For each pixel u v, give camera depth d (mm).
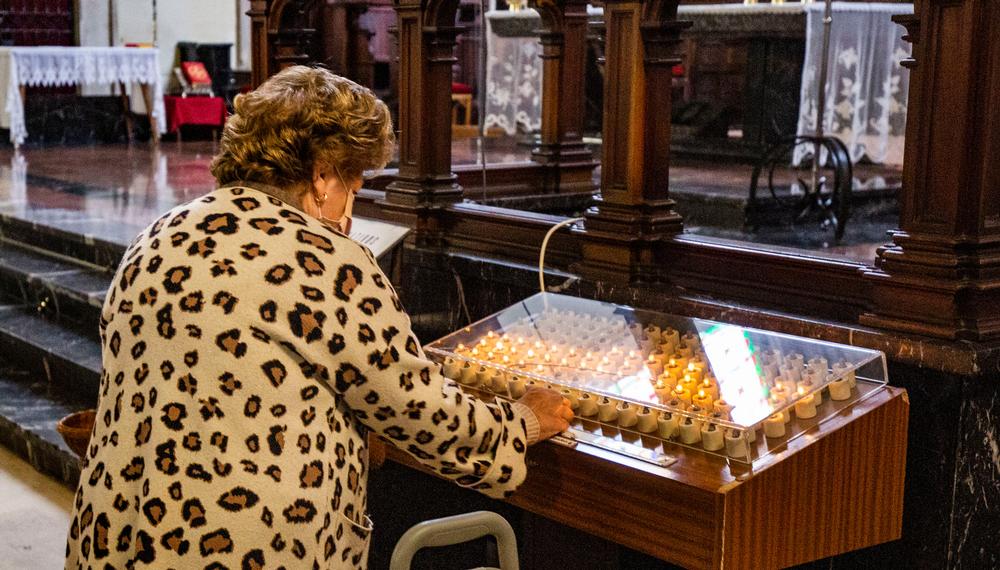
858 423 2254
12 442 4996
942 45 2473
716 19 7215
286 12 4406
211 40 13938
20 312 6250
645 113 3215
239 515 1698
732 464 2150
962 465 2461
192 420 1710
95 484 1782
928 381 2480
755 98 7641
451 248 3830
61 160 10562
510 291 3539
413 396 1834
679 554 2117
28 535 4145
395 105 11547
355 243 1856
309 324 1737
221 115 13023
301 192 1896
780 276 2969
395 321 1821
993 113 2455
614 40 3223
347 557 1910
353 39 11781
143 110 12773
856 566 2650
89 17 13211
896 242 2594
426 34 3857
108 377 1819
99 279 6234
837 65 6867
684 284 3193
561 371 2566
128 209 7438
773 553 2146
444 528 2076
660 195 3275
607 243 3281
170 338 1733
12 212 7227
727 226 5746
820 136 5738
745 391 2316
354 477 1877
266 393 1726
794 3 6805
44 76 11781
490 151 8516
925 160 2535
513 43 8562
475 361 2695
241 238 1770
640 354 2566
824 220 5840
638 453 2234
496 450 2033
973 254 2508
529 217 3611
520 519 2992
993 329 2510
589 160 5254
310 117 1847
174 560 1687
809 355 2426
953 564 2500
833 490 2238
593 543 2693
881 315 2631
